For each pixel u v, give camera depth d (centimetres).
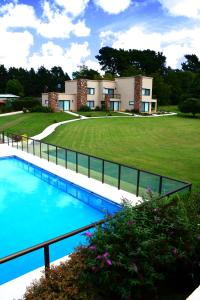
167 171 1437
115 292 391
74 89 5538
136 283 376
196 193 688
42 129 3131
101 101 5759
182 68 11181
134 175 1075
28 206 1146
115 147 2175
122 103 5856
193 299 369
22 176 1549
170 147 2189
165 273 450
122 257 384
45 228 962
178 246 456
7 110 5303
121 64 9444
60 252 768
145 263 399
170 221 480
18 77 10125
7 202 1185
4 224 988
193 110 4931
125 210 480
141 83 5500
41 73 10688
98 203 1106
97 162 1262
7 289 522
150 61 9469
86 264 398
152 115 5225
